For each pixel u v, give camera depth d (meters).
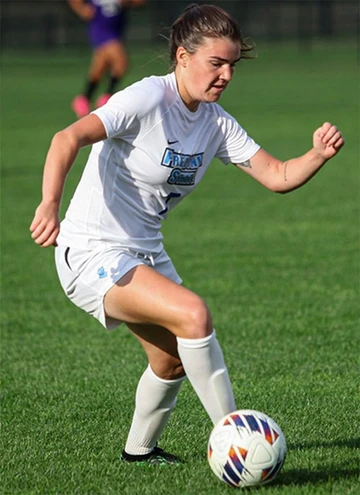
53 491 14.61
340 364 22.38
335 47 163.50
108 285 14.33
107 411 19.28
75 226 15.08
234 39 14.14
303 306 27.88
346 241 37.00
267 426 14.00
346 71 127.06
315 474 15.07
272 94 102.19
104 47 76.50
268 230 39.56
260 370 22.03
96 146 15.11
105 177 14.90
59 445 17.09
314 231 39.09
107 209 14.90
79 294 14.88
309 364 22.44
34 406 19.73
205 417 18.69
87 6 75.75
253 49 14.70
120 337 25.67
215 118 15.36
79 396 20.42
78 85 113.69
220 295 29.39
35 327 26.59
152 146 14.57
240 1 168.62
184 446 16.89
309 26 172.12
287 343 24.25
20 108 91.50
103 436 17.64
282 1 170.12
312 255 34.75
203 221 41.88
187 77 14.46
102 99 75.00
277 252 35.41
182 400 20.00
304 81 116.50
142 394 15.53
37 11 167.38
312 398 19.73
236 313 27.28
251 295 29.31
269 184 15.84
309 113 83.56
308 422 18.08
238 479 13.91
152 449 16.06
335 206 44.56
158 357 15.12
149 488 14.51
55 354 24.00
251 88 109.88
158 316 13.84
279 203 45.91
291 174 15.66
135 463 15.97
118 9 75.50
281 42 172.62
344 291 29.58
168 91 14.57
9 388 21.16
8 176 54.06
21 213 43.75
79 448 16.92
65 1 165.12
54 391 20.84
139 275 14.20
